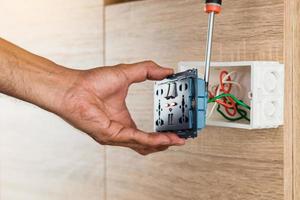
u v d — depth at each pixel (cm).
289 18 78
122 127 74
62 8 122
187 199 94
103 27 112
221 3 79
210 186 89
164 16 98
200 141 91
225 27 85
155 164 101
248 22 82
